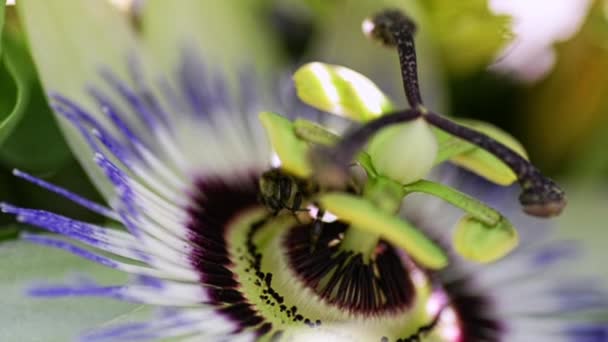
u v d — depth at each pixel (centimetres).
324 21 24
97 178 22
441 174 24
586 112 23
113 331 20
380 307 23
